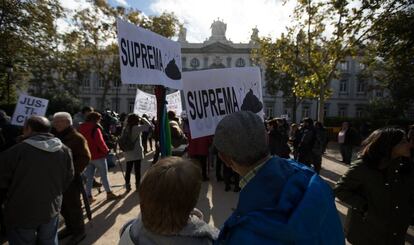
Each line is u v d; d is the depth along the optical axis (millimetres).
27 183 3311
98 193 7699
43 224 3414
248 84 4902
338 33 14422
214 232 1725
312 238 1289
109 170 10648
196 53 70312
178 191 1561
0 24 21219
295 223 1249
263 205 1397
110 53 34344
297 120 66625
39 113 6828
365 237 2926
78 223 4840
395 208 2846
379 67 27953
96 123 6816
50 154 3467
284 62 21062
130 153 7688
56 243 3625
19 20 21547
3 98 31422
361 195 2980
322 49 18359
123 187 8312
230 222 1409
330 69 18609
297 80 20812
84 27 29953
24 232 3342
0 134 5742
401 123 31953
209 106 4750
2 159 3322
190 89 4707
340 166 13602
